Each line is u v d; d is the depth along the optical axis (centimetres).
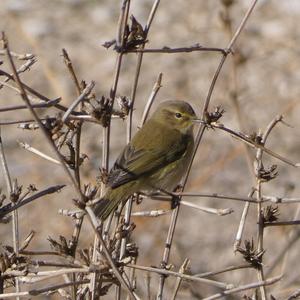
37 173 2119
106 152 1050
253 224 1995
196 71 2538
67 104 2095
